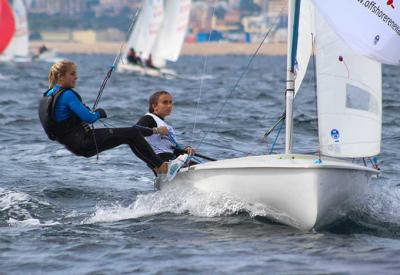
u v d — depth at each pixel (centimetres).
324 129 2709
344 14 2641
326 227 2645
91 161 4159
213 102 7994
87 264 2259
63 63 2755
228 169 2691
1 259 2309
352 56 2706
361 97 2711
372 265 2222
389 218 2780
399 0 2619
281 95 9188
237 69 19962
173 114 6638
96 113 2756
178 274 2161
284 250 2381
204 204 2812
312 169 2505
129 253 2362
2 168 3922
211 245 2447
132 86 11244
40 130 5525
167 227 2670
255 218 2741
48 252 2375
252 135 5203
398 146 4641
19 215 2898
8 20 16700
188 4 13212
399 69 19200
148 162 2820
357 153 2712
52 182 3531
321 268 2197
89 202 3155
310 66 16662
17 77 13388
